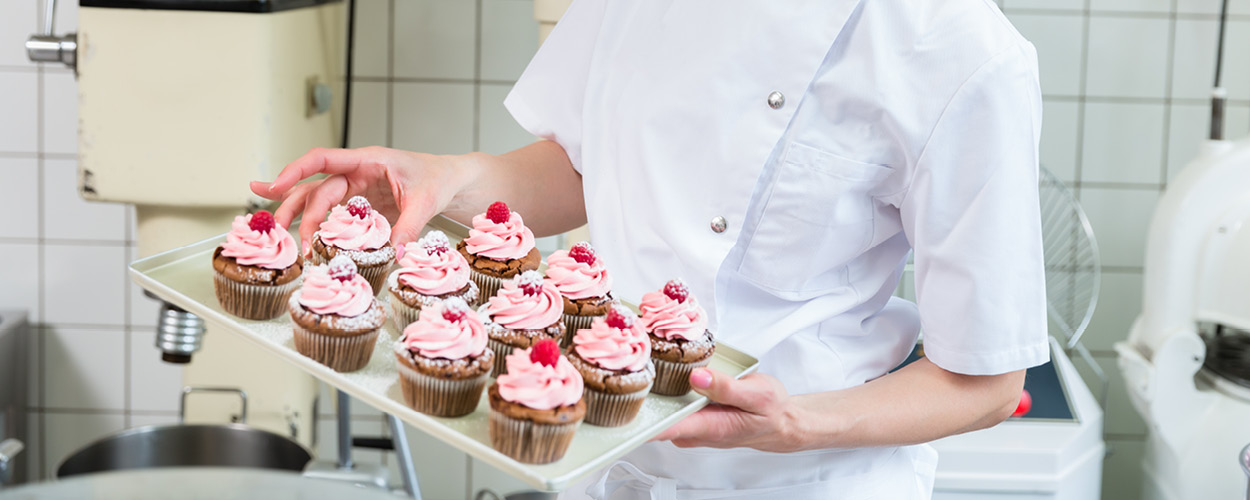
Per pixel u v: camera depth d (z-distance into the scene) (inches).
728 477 45.4
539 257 49.9
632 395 37.0
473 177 50.0
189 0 58.1
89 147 59.9
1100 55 85.0
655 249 44.9
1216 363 72.1
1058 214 84.9
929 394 40.3
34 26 85.4
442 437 34.4
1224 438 69.6
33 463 92.7
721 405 37.2
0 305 89.9
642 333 39.1
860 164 41.3
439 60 84.9
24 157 87.4
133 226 89.2
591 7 51.9
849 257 43.7
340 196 47.8
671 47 45.6
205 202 60.8
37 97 86.6
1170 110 85.7
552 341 36.9
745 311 45.3
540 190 52.5
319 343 39.3
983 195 38.6
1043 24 84.6
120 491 22.3
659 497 44.7
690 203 44.2
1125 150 86.4
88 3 58.0
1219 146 70.5
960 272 39.2
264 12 58.6
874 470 46.3
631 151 46.0
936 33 39.6
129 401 92.4
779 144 42.6
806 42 41.3
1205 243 70.1
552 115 52.7
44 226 88.7
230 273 41.2
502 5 84.1
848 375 44.8
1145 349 72.9
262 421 72.4
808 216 42.3
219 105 59.6
